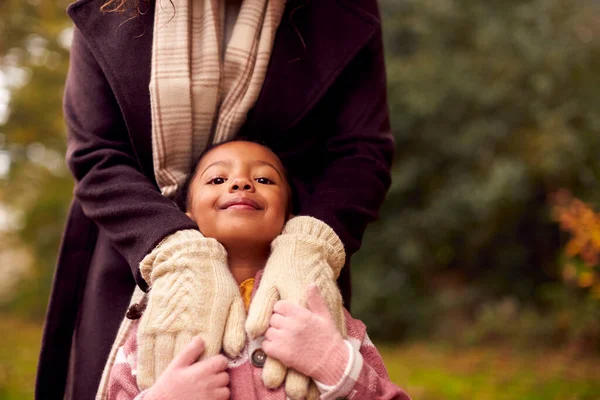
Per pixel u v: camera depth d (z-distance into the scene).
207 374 1.51
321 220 1.78
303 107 1.93
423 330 7.77
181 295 1.59
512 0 8.26
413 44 8.57
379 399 1.57
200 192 1.80
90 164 1.86
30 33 7.30
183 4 1.87
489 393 5.04
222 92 1.91
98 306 1.87
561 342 6.84
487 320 7.21
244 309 1.65
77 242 1.98
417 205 8.07
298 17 1.97
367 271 7.93
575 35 8.08
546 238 7.75
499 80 7.76
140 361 1.58
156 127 1.83
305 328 1.55
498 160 7.45
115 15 1.90
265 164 1.84
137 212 1.72
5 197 10.14
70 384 1.91
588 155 7.35
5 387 4.91
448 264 8.15
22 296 10.86
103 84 1.91
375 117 2.02
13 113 7.96
